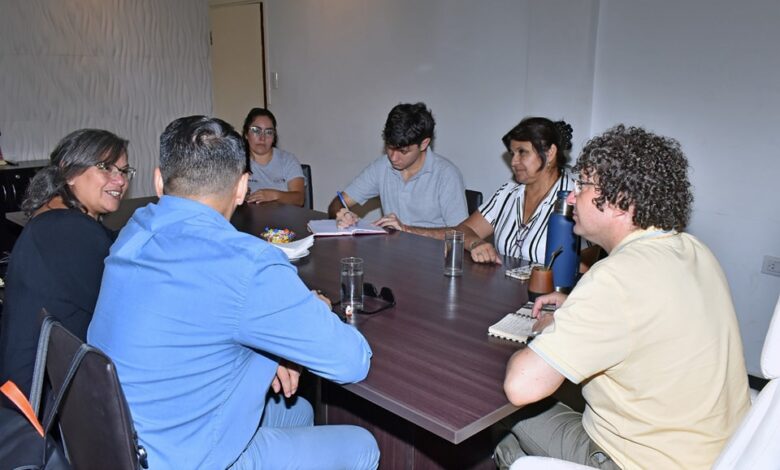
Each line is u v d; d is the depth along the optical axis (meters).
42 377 1.27
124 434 1.13
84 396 1.18
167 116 5.46
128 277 1.25
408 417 1.28
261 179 3.83
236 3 5.37
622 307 1.23
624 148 1.32
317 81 4.99
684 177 1.33
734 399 1.33
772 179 2.97
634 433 1.32
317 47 4.91
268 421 1.79
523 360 1.28
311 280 2.07
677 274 1.26
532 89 3.65
